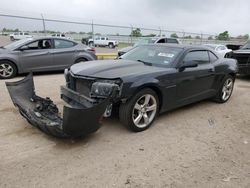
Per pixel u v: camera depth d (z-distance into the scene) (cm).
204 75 535
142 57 514
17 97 438
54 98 591
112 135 407
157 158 347
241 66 963
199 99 553
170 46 522
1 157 328
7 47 873
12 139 377
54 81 794
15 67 840
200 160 349
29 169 306
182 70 473
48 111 421
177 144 393
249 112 574
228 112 566
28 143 368
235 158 361
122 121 412
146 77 409
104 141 386
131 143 385
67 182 286
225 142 411
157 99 441
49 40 902
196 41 2892
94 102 373
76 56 955
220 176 315
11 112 484
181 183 296
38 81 786
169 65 466
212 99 636
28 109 411
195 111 559
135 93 398
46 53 884
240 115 550
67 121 329
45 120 383
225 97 640
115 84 375
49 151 349
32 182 283
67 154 343
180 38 2712
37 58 870
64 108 324
